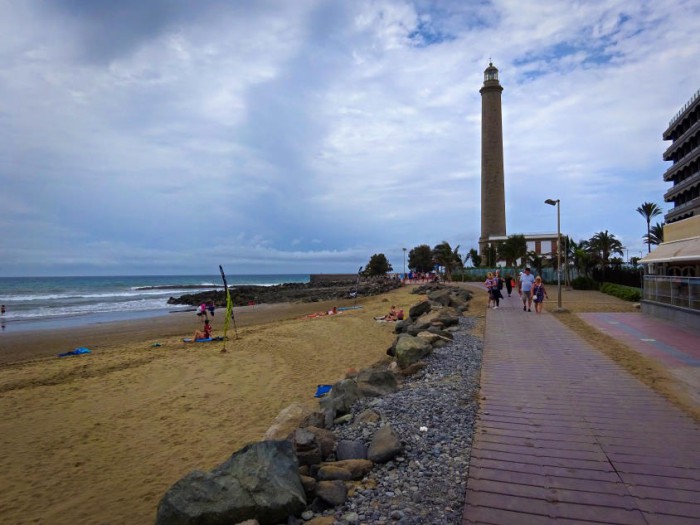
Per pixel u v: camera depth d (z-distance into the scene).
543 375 8.63
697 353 10.65
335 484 4.55
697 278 14.94
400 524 3.93
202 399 10.15
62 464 6.93
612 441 5.45
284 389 10.92
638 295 26.09
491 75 75.62
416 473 4.91
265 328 22.22
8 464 6.97
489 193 76.75
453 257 71.50
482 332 14.92
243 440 7.62
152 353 15.87
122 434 8.12
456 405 7.11
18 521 5.36
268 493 4.13
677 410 6.54
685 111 51.97
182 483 4.12
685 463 4.84
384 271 108.06
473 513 3.97
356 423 6.64
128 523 5.21
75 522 5.29
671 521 3.79
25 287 97.81
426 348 11.12
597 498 4.16
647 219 67.12
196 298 54.19
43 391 11.00
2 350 19.11
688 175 52.81
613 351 10.90
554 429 5.86
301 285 93.75
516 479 4.56
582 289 40.34
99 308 43.12
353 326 21.61
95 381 11.85
